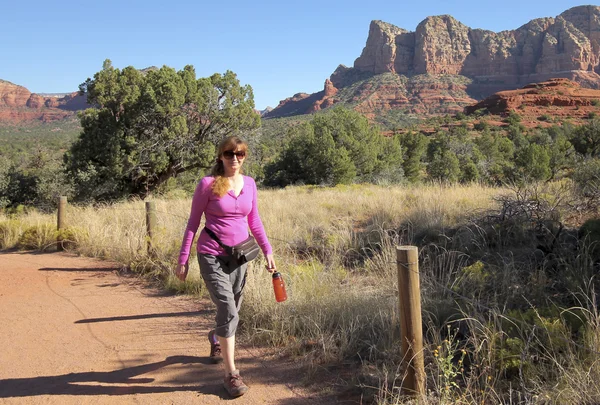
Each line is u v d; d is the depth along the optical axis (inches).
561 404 103.5
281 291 134.4
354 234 284.0
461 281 179.8
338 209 394.6
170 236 284.7
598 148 1229.1
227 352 126.5
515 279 177.2
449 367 113.6
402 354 116.0
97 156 861.8
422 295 172.6
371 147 1302.9
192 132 933.8
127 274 258.7
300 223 333.7
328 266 233.6
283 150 1376.7
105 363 148.5
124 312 197.2
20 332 176.9
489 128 4500.5
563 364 116.6
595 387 104.8
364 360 139.3
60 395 128.8
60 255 317.4
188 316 189.5
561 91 5861.2
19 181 957.8
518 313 141.9
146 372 141.4
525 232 231.6
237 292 133.3
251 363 145.7
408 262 112.0
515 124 4402.1
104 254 307.0
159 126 906.7
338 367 138.6
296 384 130.8
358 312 163.9
